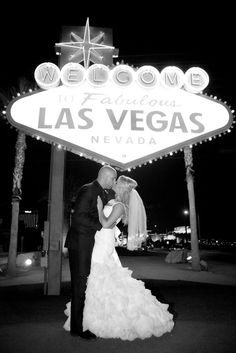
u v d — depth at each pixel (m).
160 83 6.11
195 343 3.62
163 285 8.10
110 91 6.04
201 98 6.10
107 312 3.79
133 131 5.93
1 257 21.67
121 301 3.83
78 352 3.36
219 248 42.38
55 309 5.25
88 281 3.95
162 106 6.06
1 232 28.20
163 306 4.18
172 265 15.12
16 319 4.63
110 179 4.16
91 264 4.04
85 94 5.99
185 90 6.14
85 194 4.00
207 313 4.95
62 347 3.50
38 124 5.80
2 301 5.95
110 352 3.36
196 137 5.98
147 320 3.80
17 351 3.39
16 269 13.20
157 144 5.92
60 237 6.88
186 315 4.84
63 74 5.93
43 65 5.90
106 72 6.00
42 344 3.59
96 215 4.01
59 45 7.14
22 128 5.76
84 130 5.87
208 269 13.44
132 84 6.10
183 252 16.38
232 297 6.30
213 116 6.07
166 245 49.41
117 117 5.96
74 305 3.85
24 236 28.38
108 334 3.75
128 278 4.10
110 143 5.87
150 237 52.09
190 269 13.17
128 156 5.86
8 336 3.88
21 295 6.61
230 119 6.02
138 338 3.77
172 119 6.02
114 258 4.30
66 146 5.80
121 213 4.06
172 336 3.86
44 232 6.99
